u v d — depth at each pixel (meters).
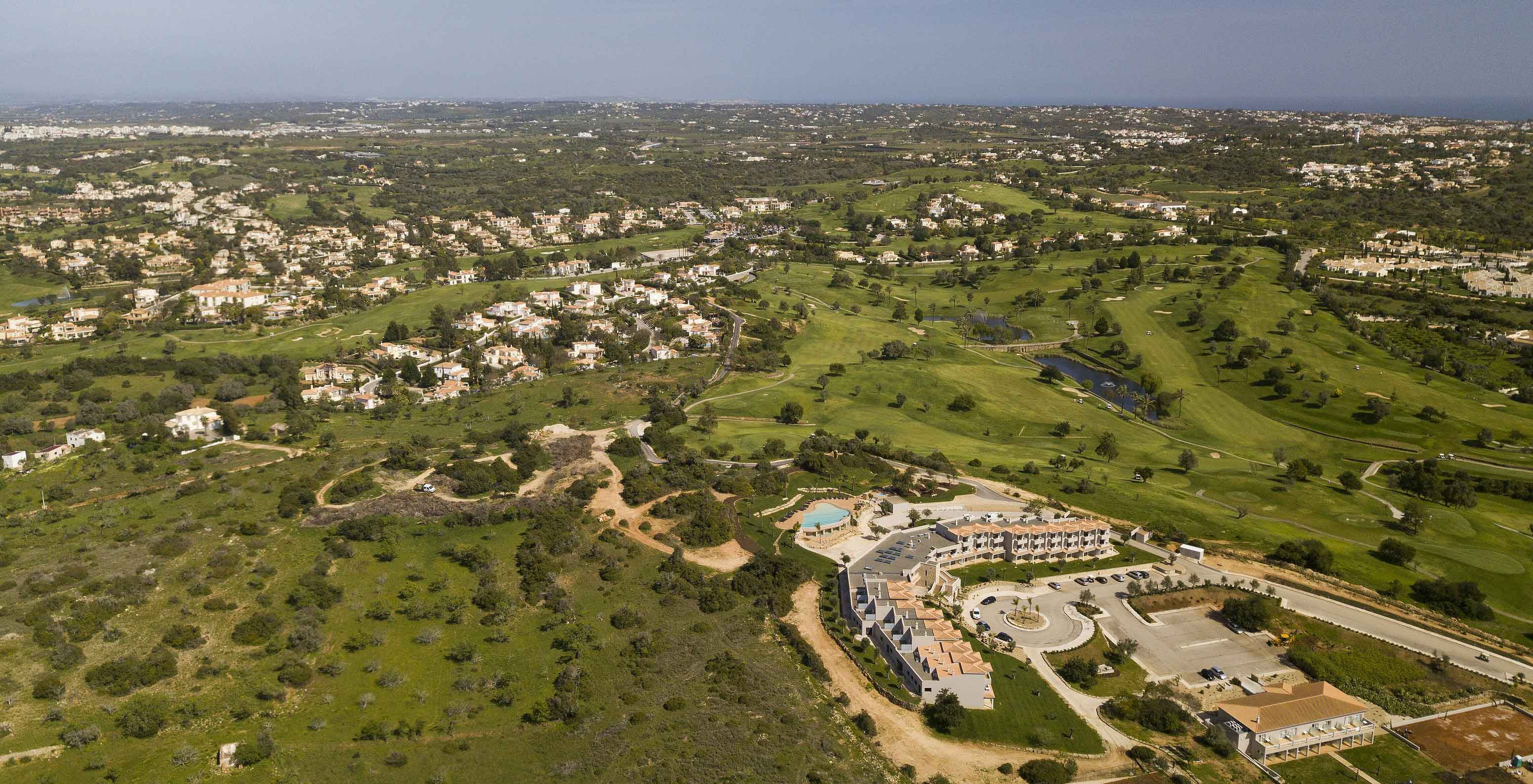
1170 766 108.81
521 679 119.44
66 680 111.25
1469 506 190.12
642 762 103.94
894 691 121.94
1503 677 128.38
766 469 191.75
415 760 103.88
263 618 125.44
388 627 129.25
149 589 132.25
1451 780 107.69
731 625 135.12
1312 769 109.75
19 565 138.62
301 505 165.88
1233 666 130.00
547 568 145.25
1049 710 118.81
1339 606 146.38
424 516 163.38
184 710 107.62
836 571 153.12
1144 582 152.88
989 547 162.38
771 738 109.88
